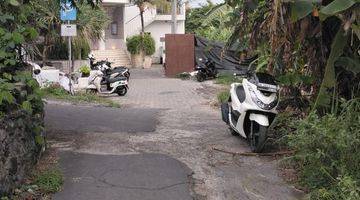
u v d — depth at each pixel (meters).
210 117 10.74
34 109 5.98
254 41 6.59
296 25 5.82
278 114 7.19
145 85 20.73
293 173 6.19
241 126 7.50
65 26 13.94
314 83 6.58
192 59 24.66
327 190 5.03
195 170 6.30
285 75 6.66
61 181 5.51
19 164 5.13
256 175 6.16
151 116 10.49
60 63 21.00
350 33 5.31
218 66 22.45
